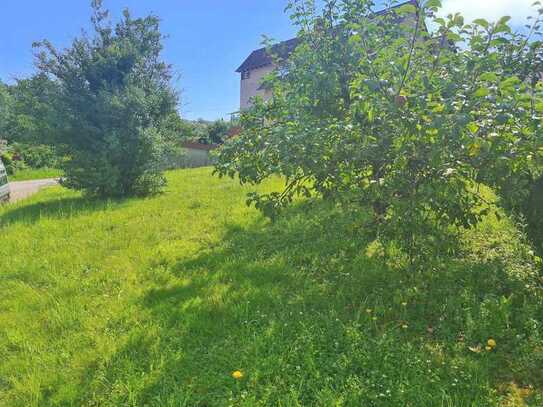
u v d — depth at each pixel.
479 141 2.61
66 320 3.68
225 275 4.43
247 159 3.81
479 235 4.79
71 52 9.89
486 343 2.95
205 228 6.46
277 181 9.78
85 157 9.73
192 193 9.77
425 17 3.22
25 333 3.54
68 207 8.99
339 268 4.32
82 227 7.09
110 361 3.01
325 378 2.64
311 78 4.30
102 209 8.67
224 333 3.29
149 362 2.97
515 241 4.39
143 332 3.38
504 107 2.64
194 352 3.06
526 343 2.87
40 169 27.53
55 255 5.52
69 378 2.90
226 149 3.98
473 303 3.39
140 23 10.49
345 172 3.35
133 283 4.50
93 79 10.09
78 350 3.24
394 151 3.17
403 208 3.26
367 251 4.72
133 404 2.56
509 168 2.92
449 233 4.35
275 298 3.79
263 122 4.80
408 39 3.65
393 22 4.54
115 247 5.84
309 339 3.03
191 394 2.62
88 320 3.66
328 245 4.96
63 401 2.69
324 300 3.69
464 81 3.14
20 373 3.01
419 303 3.51
